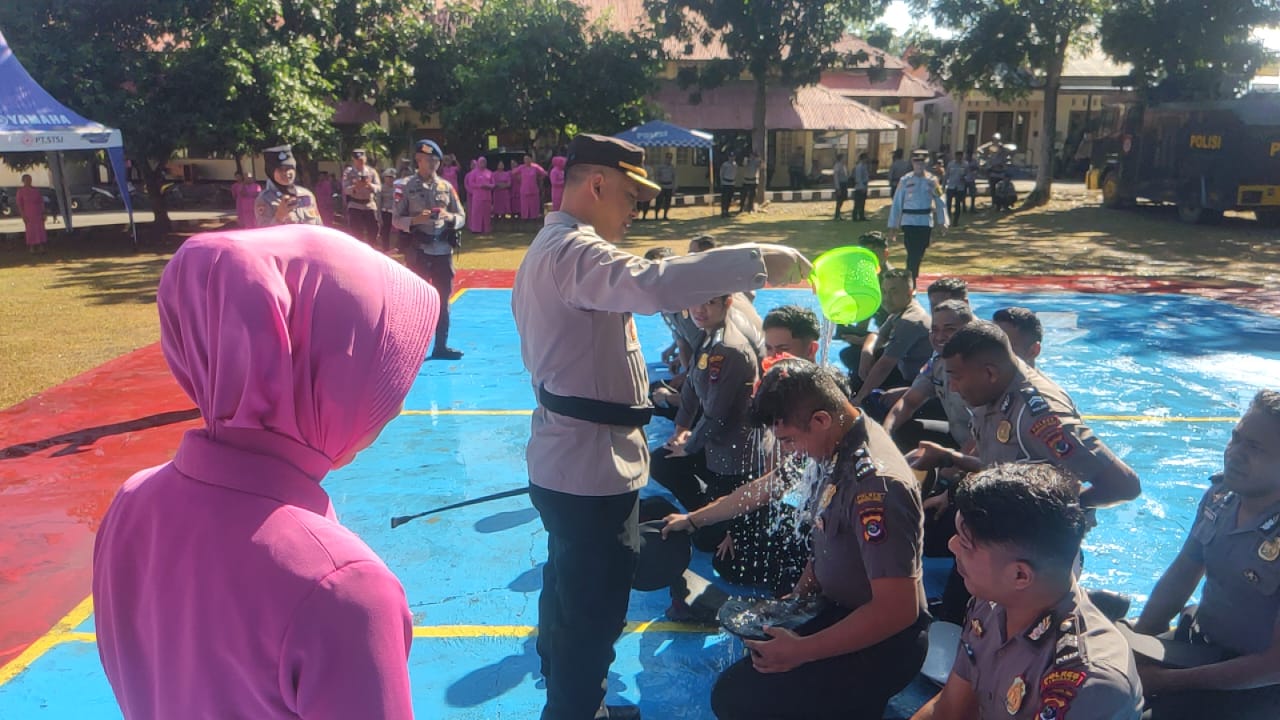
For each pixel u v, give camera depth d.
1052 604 1.93
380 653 1.01
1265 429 2.48
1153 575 4.03
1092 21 24.05
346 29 21.91
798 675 2.70
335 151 20.17
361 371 1.07
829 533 2.75
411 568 4.18
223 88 18.25
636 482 2.63
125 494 1.13
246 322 1.00
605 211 2.59
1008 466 1.99
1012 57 23.83
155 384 7.46
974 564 1.94
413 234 7.91
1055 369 7.67
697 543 4.34
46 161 19.55
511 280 13.12
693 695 3.23
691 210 26.00
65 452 5.80
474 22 24.30
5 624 3.71
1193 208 21.27
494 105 23.05
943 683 3.00
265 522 1.01
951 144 40.69
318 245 1.08
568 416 2.54
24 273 14.36
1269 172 19.97
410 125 27.19
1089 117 38.62
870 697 2.70
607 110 24.34
